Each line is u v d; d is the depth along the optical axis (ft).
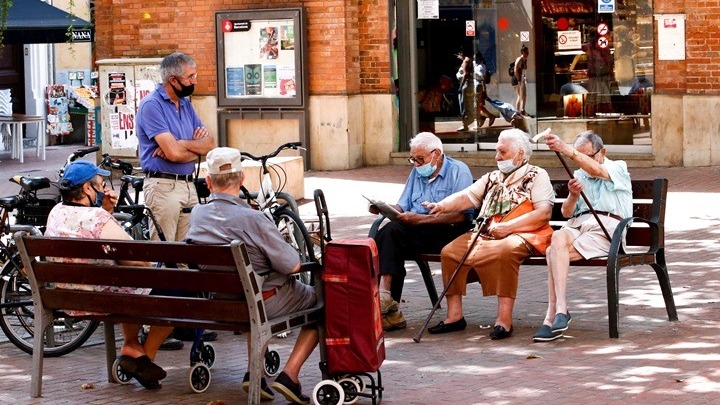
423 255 39.11
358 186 76.59
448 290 38.50
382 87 86.74
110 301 31.32
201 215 30.50
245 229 30.04
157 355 36.86
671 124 78.95
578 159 37.55
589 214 38.09
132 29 90.48
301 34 84.58
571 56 83.61
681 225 57.21
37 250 32.04
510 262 37.11
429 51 87.61
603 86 82.43
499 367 33.63
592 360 33.86
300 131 85.92
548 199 38.14
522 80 85.56
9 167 93.30
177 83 38.96
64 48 115.44
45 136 106.63
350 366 29.68
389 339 37.91
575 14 83.10
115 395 32.19
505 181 38.37
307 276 39.19
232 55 86.94
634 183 39.09
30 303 36.99
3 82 111.86
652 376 31.73
